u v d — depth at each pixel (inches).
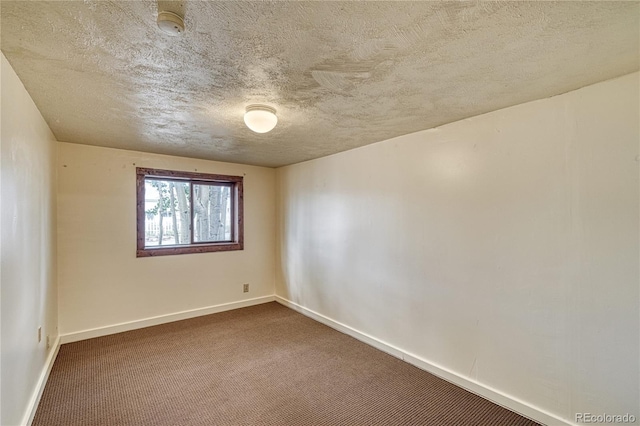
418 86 71.6
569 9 44.8
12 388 64.7
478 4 43.6
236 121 97.2
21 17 46.0
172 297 153.2
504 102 81.5
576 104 73.1
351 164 137.1
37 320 87.2
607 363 68.6
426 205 105.9
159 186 153.8
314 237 159.3
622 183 66.9
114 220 137.3
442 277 101.0
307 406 85.8
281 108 85.5
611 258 68.2
